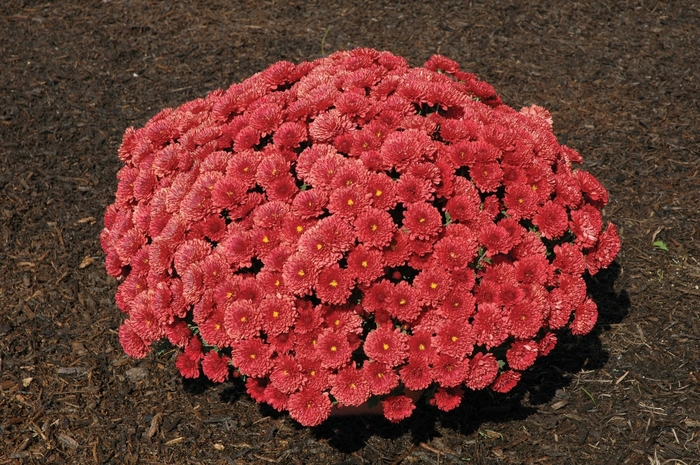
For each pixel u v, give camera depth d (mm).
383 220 1722
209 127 1870
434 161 1785
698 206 2357
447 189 1764
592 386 2031
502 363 1798
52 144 2549
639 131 2559
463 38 3047
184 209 1786
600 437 1953
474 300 1745
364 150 1779
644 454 1928
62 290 2221
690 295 2176
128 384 2059
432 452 1937
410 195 1740
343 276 1723
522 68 2879
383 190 1741
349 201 1729
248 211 1781
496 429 1970
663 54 2918
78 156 2520
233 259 1753
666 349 2084
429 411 1992
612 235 1860
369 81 1854
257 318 1737
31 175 2461
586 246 1809
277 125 1822
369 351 1737
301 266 1723
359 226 1721
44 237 2328
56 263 2275
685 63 2865
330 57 2006
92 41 3061
